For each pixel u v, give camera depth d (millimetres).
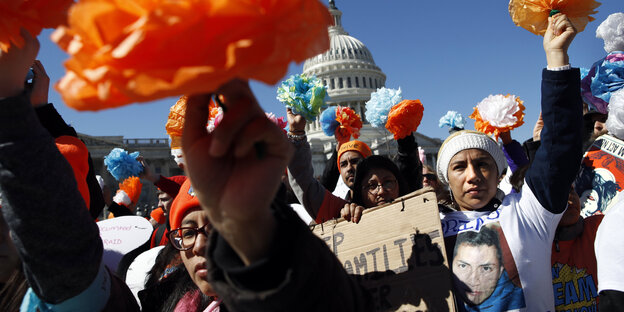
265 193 1028
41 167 1434
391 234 2742
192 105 1126
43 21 1168
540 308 2521
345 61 85000
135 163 5516
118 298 1899
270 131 1012
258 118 1002
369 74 86375
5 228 2133
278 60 757
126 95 695
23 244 1488
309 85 3578
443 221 2912
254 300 1102
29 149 1408
